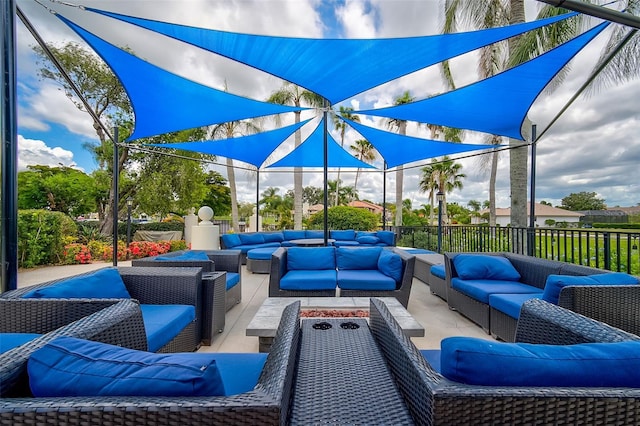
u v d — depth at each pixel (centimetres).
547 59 331
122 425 72
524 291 289
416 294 433
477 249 588
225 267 393
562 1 167
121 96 1088
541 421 79
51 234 696
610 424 78
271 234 833
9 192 211
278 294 343
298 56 334
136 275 249
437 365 148
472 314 311
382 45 314
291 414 97
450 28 648
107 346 94
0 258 209
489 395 79
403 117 511
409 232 883
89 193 1164
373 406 103
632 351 91
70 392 78
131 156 1156
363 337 169
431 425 81
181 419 73
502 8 609
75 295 199
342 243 778
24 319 173
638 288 197
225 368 143
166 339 195
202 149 709
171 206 1167
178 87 425
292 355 119
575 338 125
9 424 70
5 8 209
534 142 467
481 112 466
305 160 917
